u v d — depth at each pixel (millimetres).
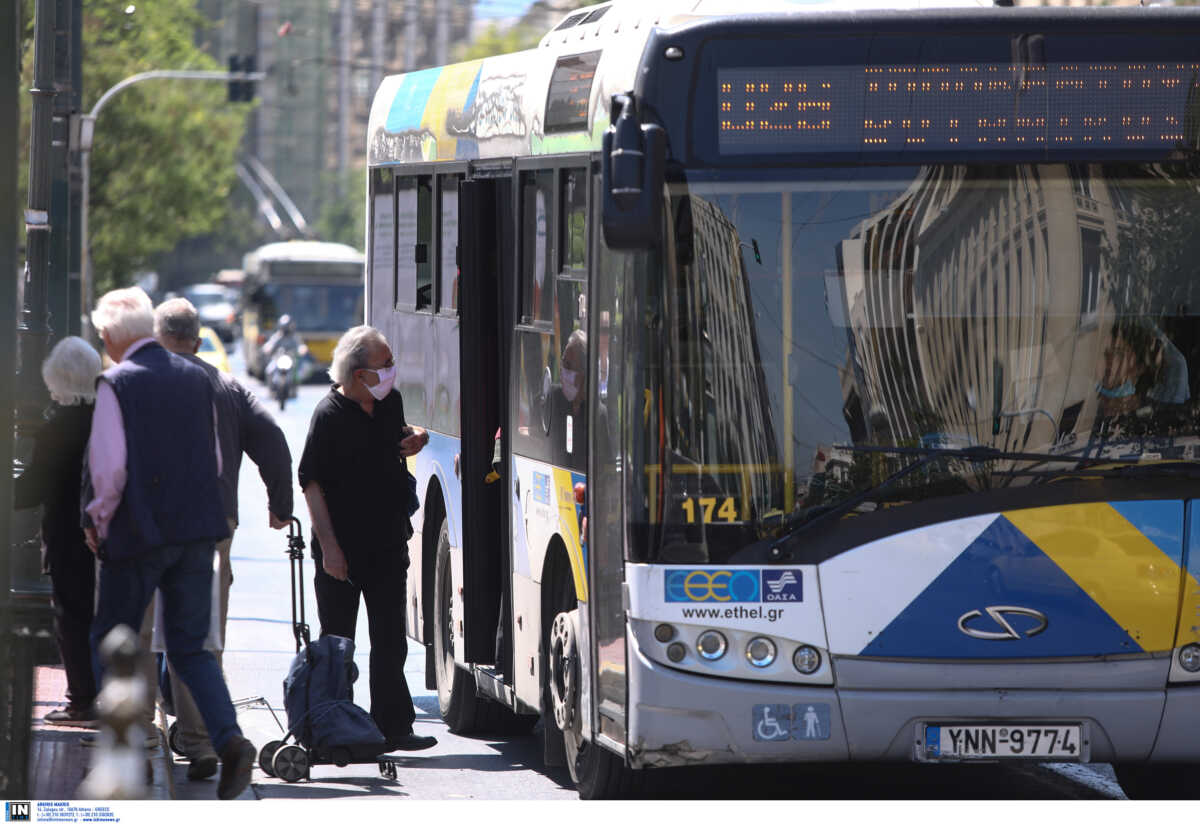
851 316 26250
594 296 28406
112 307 28953
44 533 34844
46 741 33094
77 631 35000
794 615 25922
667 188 26281
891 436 26109
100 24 195000
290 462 33438
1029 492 26078
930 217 26422
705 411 26125
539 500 32000
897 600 25891
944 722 25953
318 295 198500
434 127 40000
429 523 40312
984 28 26688
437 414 39312
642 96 26391
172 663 29016
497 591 35062
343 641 33031
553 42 33719
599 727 27938
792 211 26328
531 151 32688
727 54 26406
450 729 39156
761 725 25875
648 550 26078
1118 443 26297
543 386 31844
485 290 34906
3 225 25906
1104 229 26625
